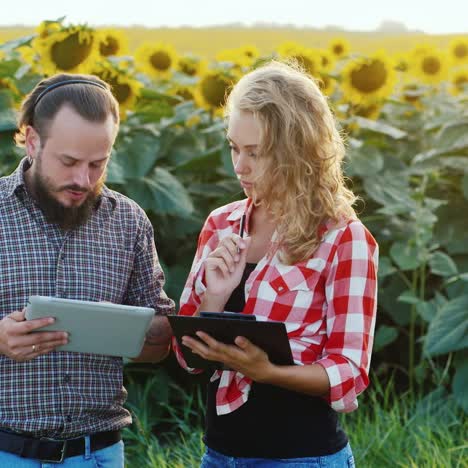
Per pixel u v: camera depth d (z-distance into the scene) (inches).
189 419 271.3
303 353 139.0
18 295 144.7
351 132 314.2
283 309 139.6
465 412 254.4
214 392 146.5
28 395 143.6
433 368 265.9
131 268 156.3
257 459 140.2
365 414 264.8
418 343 295.0
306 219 138.4
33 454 143.7
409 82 392.2
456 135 291.4
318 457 138.9
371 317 139.3
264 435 139.3
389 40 673.0
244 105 138.0
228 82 291.6
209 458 146.4
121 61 307.9
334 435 140.9
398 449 229.1
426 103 358.3
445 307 257.8
